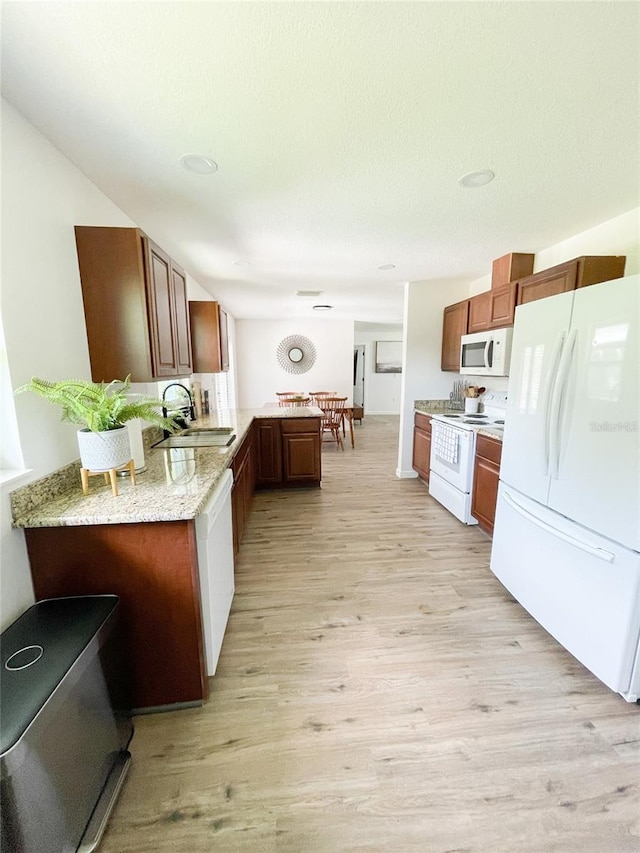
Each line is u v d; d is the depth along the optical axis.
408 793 1.14
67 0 0.86
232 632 1.83
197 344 3.45
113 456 1.41
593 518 1.50
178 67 1.06
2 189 1.19
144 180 1.72
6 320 1.21
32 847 0.81
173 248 2.72
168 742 1.29
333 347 7.08
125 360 1.70
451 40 0.99
